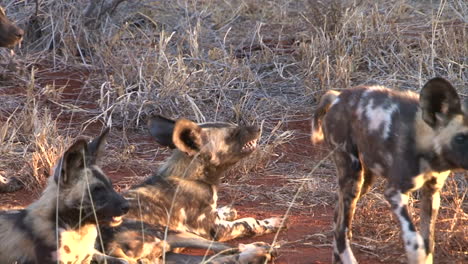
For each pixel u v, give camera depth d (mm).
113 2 18375
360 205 10383
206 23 18906
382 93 8258
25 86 15750
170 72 14750
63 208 8070
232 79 15328
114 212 8086
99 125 14211
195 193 9562
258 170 12305
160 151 13156
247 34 18188
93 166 8234
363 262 9125
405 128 7828
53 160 11703
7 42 14734
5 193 11516
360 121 8195
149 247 8883
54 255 7945
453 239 9438
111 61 15992
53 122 13430
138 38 17750
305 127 14227
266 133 13836
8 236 8141
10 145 12742
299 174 12172
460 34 16344
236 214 10484
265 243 9164
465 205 10695
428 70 15148
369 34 16422
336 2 17844
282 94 15477
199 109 14359
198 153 9352
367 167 8289
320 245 9648
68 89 15750
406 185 7797
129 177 11898
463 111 7660
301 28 18484
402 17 18188
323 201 11156
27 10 18438
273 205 11078
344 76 14969
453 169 7820
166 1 19641
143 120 14266
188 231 9508
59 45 17719
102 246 8422
